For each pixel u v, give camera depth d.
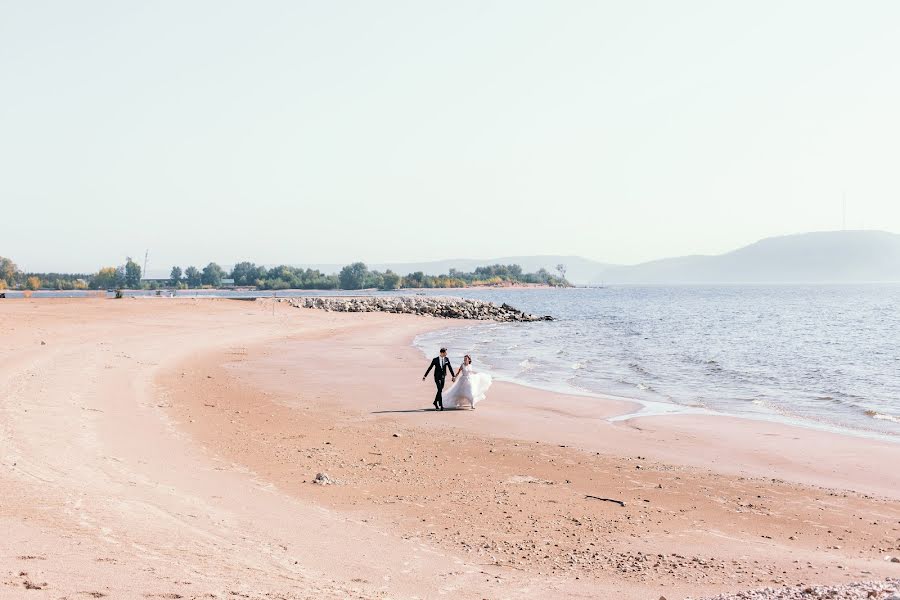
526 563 10.01
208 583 7.69
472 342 58.53
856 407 26.61
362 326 73.69
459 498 13.62
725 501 14.05
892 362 42.81
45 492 11.50
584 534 11.55
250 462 16.09
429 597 8.30
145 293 168.88
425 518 12.18
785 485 15.48
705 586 9.20
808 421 23.59
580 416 24.19
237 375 33.06
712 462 17.70
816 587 8.59
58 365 30.91
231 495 12.95
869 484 15.72
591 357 46.03
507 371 38.19
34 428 17.64
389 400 26.98
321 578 8.60
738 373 37.34
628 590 8.98
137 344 44.22
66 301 86.50
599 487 14.91
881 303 169.25
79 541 8.84
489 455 17.86
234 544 9.76
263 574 8.41
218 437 18.78
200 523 10.71
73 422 18.97
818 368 39.69
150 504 11.55
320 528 11.18
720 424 22.84
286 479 14.64
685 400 28.12
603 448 19.12
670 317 105.94
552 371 38.25
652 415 24.55
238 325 65.62
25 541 8.59
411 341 57.75
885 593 8.12
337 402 26.28
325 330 65.94
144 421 20.19
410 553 10.18
